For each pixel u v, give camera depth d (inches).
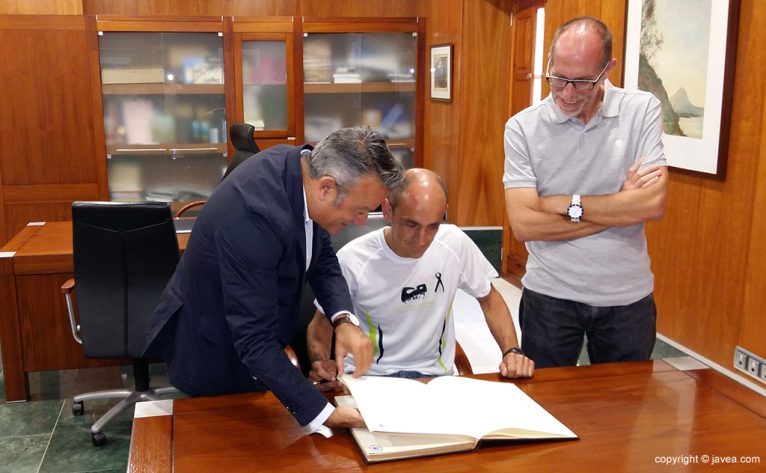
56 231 152.7
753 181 105.7
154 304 115.7
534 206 86.7
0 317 133.4
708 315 116.8
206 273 65.0
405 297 78.8
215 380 70.3
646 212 82.3
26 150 206.1
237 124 167.9
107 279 114.3
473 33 205.3
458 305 194.5
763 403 63.9
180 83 215.9
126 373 151.3
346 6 235.9
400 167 56.7
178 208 224.4
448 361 83.0
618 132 84.6
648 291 88.5
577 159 85.7
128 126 216.1
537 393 65.7
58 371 152.0
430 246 79.0
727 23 107.7
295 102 223.3
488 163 213.9
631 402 63.9
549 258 89.3
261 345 57.7
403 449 53.2
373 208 57.0
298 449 54.9
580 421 59.9
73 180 210.7
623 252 86.2
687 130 119.1
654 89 127.7
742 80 107.0
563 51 77.5
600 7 144.1
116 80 210.5
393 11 238.4
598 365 73.4
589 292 87.4
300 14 233.5
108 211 109.1
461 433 54.6
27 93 203.3
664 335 128.9
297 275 62.6
